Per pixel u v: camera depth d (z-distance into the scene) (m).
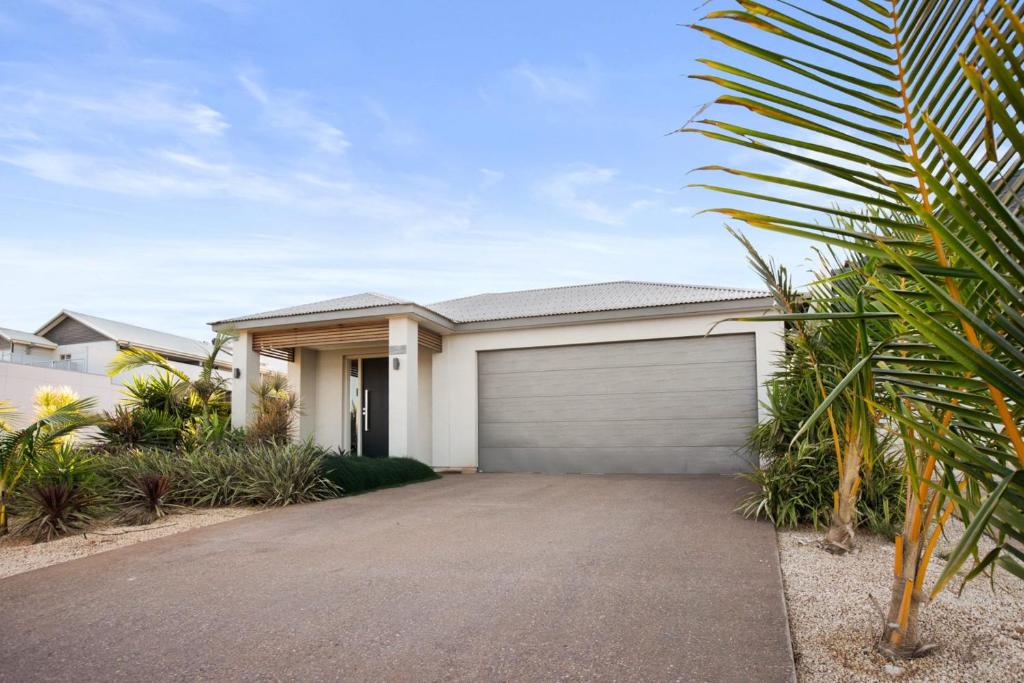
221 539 6.05
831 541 4.94
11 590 4.45
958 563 1.05
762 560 4.62
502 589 4.13
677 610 3.60
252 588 4.34
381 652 3.15
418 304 10.95
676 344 10.91
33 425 6.57
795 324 4.30
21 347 24.20
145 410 11.38
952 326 1.42
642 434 10.97
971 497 1.93
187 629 3.55
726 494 7.77
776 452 6.41
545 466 11.59
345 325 11.77
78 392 20.44
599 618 3.52
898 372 1.53
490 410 12.13
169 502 7.93
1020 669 2.76
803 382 5.86
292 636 3.40
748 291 11.55
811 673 2.79
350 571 4.71
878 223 1.41
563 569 4.57
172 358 24.61
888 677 2.72
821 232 1.43
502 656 3.04
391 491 9.16
